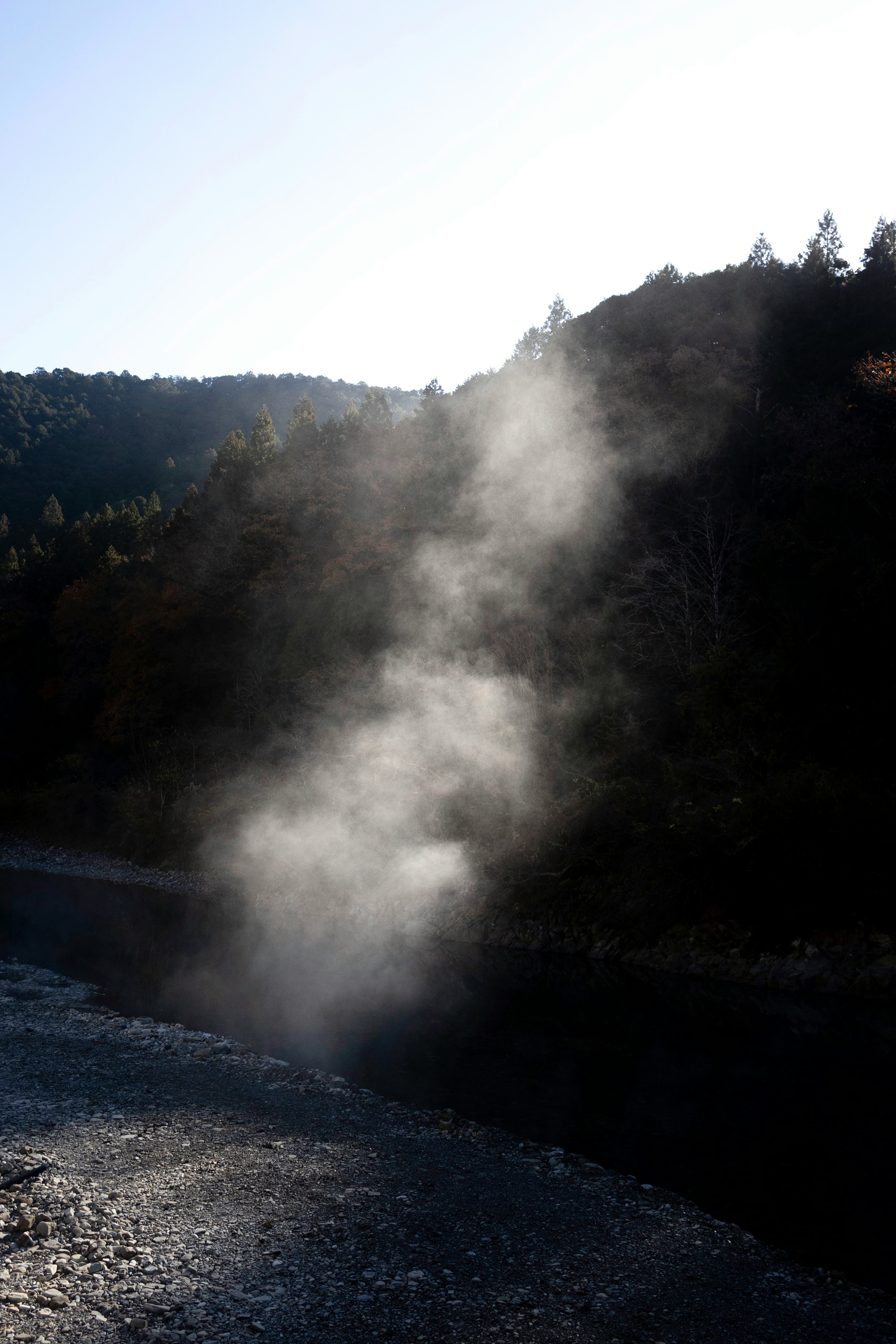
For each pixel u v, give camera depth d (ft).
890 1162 34.12
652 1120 39.22
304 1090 43.55
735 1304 23.79
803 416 133.80
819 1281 25.32
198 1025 57.72
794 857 69.31
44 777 234.38
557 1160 34.42
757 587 110.01
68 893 130.52
